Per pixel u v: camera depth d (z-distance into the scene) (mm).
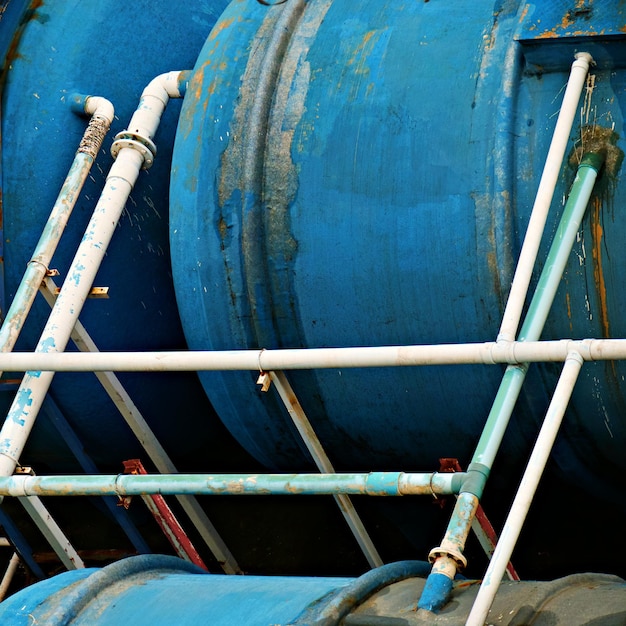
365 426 5852
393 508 6434
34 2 6680
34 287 5930
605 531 6379
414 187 5418
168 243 6848
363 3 5992
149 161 6328
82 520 7570
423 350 4844
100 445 6992
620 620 4012
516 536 4230
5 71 6543
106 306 6602
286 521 7254
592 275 5113
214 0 7344
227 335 5852
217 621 4480
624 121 5094
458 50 5555
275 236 5711
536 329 4840
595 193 5098
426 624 4211
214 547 6789
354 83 5699
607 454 5535
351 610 4422
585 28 5070
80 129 6574
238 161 5801
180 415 7051
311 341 5727
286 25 6031
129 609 4695
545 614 4191
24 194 6457
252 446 6246
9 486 5242
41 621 4676
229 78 5984
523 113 5301
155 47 6910
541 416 5398
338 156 5602
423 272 5391
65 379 6625
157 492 5031
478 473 4531
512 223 5227
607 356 4539
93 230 5980
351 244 5535
